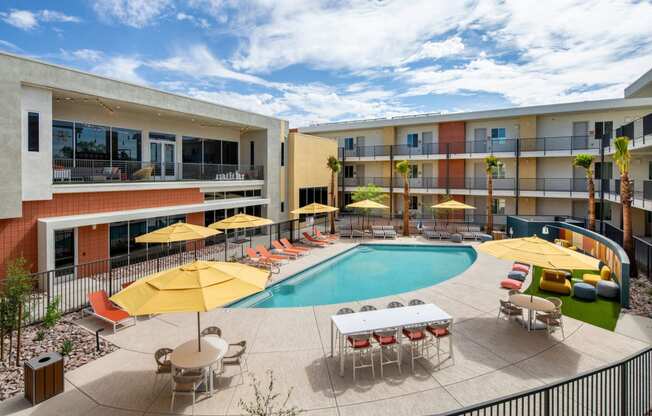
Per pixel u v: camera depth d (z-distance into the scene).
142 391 7.09
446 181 32.22
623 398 5.41
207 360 6.82
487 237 23.39
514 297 10.43
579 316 10.95
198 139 23.44
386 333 7.71
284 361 8.24
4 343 9.16
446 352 8.60
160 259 18.36
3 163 12.65
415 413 6.33
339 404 6.61
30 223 13.94
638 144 17.94
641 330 9.84
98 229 16.36
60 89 14.18
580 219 27.05
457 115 32.09
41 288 13.61
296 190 29.06
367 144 37.41
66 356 8.50
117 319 10.01
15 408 6.54
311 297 14.14
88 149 17.42
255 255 17.28
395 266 19.08
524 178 28.92
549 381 7.36
